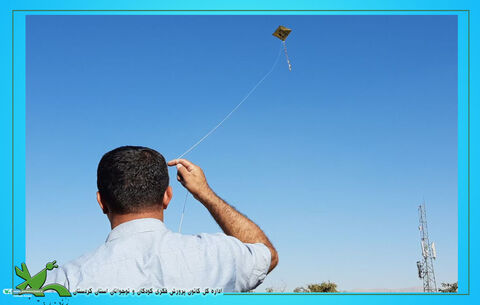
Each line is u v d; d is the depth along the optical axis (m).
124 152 2.47
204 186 3.07
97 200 2.54
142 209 2.44
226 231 2.95
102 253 2.37
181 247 2.42
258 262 2.59
